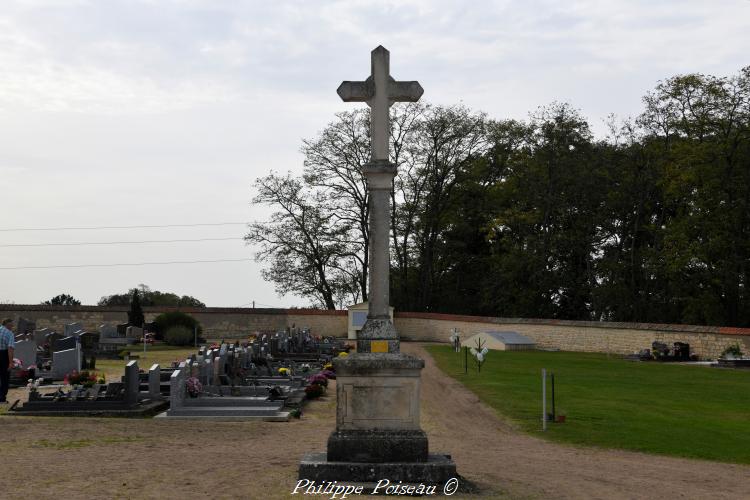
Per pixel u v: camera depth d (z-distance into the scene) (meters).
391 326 11.51
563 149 55.75
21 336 34.59
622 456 14.57
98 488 9.95
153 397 20.47
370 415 10.97
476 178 62.22
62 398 19.09
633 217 54.28
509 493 10.56
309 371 29.38
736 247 45.41
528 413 19.94
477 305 64.12
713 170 45.94
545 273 55.28
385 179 11.66
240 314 56.38
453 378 28.56
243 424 17.53
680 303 49.72
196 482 10.45
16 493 9.56
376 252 11.62
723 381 28.44
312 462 10.72
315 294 59.62
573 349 45.97
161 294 79.81
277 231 59.34
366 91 11.84
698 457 14.66
